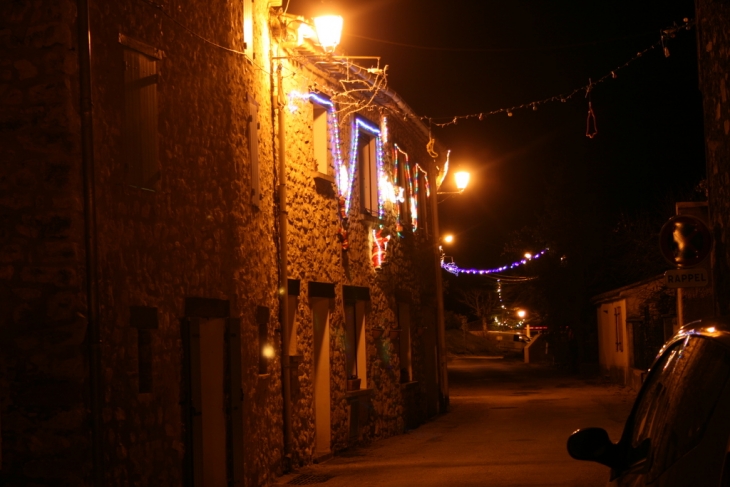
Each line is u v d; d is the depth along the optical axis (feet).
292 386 42.14
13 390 23.36
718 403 8.99
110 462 24.44
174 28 30.32
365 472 40.27
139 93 27.53
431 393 73.72
